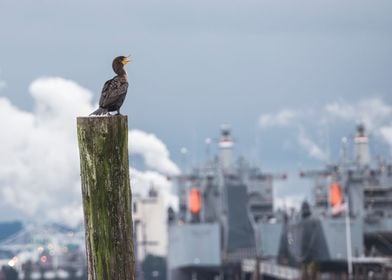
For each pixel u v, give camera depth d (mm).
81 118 23766
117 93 25328
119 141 23828
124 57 25938
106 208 23844
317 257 185625
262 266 177625
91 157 23781
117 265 23891
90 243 23922
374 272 129625
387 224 186375
